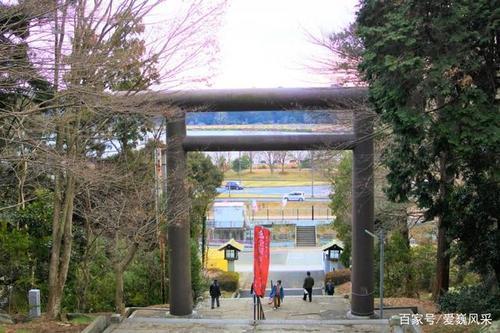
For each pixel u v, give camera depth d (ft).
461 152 25.07
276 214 182.39
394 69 23.77
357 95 43.11
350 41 42.83
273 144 46.93
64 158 28.07
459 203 32.01
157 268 62.59
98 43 27.91
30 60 24.70
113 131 41.01
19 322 35.63
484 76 26.09
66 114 30.01
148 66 32.63
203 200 68.95
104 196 46.60
